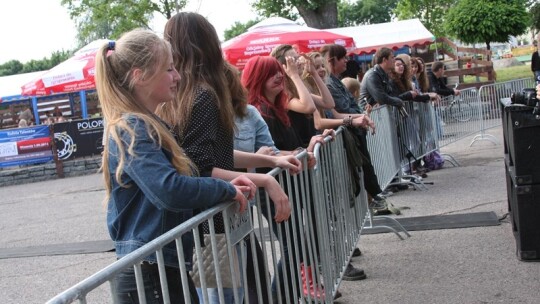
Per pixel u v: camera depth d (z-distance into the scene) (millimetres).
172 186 2127
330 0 24484
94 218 9250
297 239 3340
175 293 2248
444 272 4844
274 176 3025
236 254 2594
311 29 13367
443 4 31859
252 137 3568
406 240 5828
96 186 13820
